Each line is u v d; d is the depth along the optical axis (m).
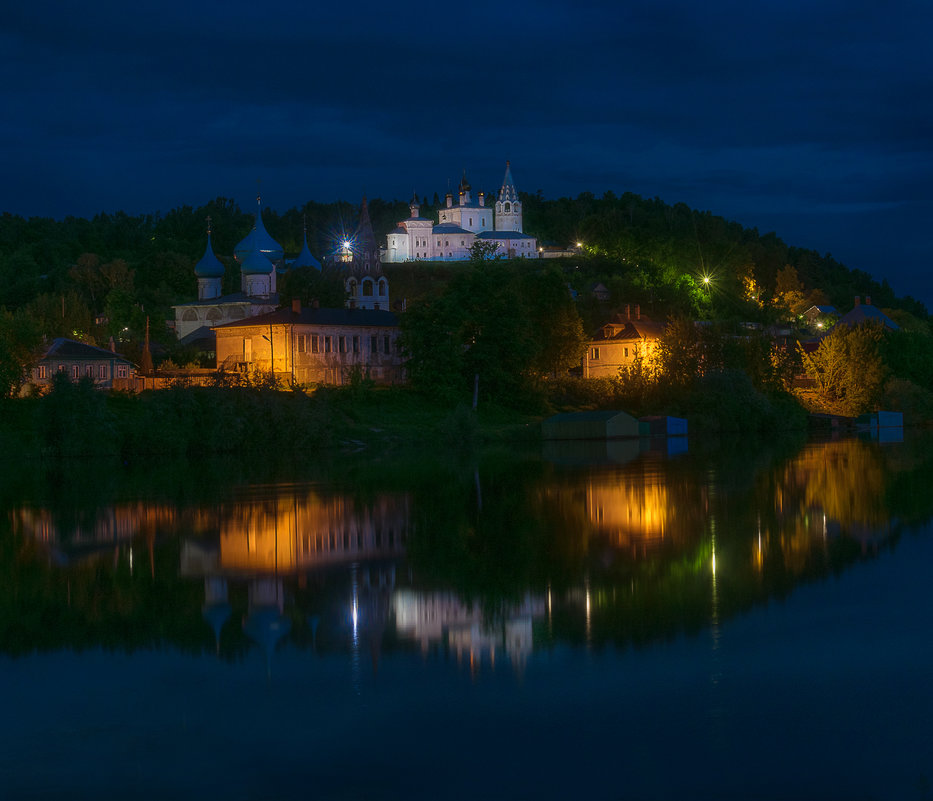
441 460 108.44
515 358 151.12
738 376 148.25
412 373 147.38
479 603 44.06
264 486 85.75
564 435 137.12
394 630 40.31
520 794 26.56
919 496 71.81
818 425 155.50
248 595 46.50
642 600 43.81
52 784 27.47
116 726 31.08
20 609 44.47
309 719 31.31
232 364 145.00
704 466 96.69
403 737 29.86
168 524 66.12
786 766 27.80
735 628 39.38
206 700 33.00
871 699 31.97
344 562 53.22
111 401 122.69
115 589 48.09
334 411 129.62
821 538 56.56
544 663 35.75
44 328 163.62
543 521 64.56
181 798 26.64
